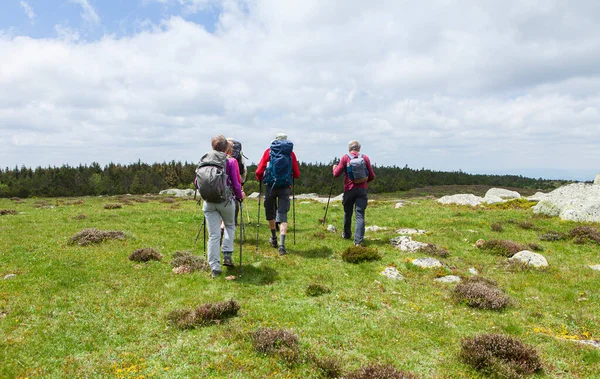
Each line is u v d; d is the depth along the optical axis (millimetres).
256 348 5758
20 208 28797
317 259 11102
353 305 7777
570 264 11258
